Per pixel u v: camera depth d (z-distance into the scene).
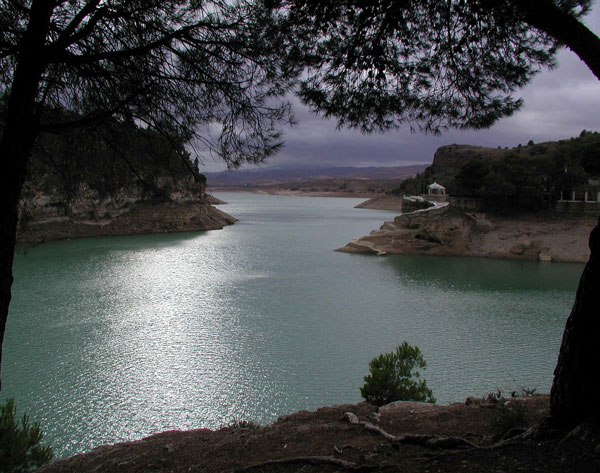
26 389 21.09
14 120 5.33
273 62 7.25
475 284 48.72
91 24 5.73
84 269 53.22
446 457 6.06
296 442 8.31
